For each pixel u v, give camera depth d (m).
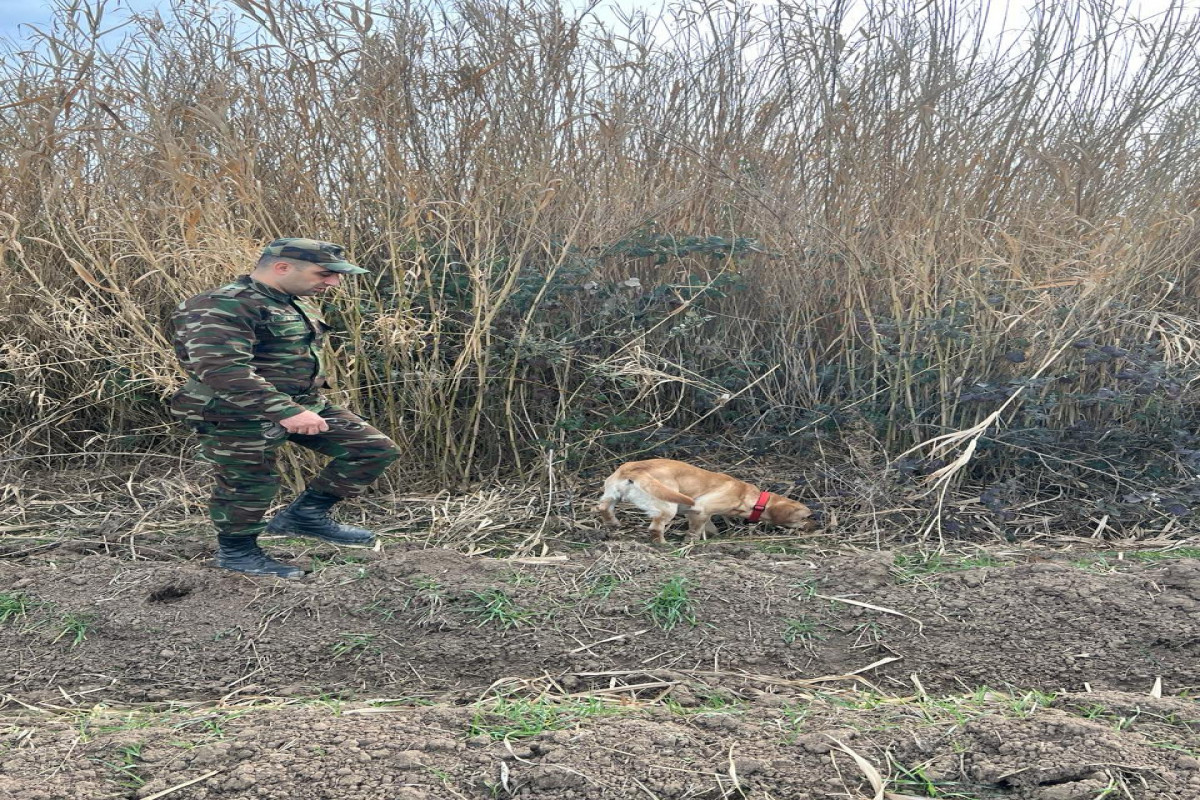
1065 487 5.22
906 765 2.42
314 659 3.40
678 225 5.95
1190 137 5.73
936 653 3.39
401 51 5.25
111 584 3.78
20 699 3.14
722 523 5.07
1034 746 2.42
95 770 2.40
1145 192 5.61
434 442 5.29
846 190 5.75
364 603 3.67
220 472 3.75
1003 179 5.68
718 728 2.64
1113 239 4.95
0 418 5.71
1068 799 2.23
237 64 5.44
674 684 3.14
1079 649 3.34
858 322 5.55
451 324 5.38
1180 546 4.59
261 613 3.62
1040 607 3.58
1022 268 5.48
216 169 5.25
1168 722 2.66
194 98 5.43
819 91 5.81
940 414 5.41
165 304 5.56
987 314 5.32
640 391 5.46
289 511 4.26
